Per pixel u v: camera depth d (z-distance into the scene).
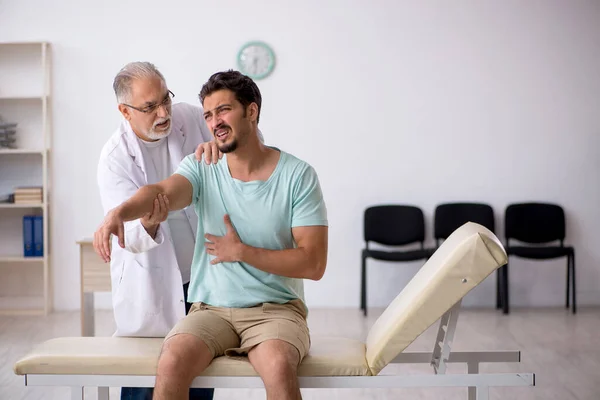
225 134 2.26
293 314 2.34
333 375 2.28
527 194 6.10
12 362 4.38
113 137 2.70
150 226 2.37
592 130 6.07
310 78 6.00
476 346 4.71
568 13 6.01
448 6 5.98
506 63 6.02
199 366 2.18
